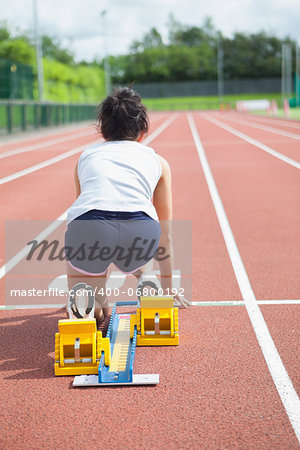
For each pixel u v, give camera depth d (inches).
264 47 6422.2
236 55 6309.1
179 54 6156.5
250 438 115.0
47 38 4933.6
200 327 177.0
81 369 146.1
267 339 165.9
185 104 5546.3
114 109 154.2
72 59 5108.3
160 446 113.1
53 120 1727.4
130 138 157.3
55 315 191.6
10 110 1291.8
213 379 141.7
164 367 148.8
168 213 162.9
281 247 278.5
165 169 158.1
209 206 399.2
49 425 122.4
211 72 6245.1
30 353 160.9
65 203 425.4
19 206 416.8
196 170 614.2
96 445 114.1
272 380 140.3
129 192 144.5
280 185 490.3
